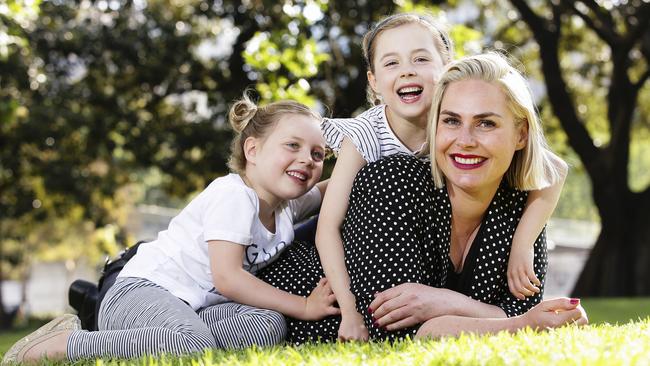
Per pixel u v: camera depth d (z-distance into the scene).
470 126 2.74
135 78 16.53
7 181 17.73
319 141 3.39
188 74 16.38
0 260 26.64
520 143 2.85
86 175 17.05
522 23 18.41
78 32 15.58
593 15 16.92
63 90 15.89
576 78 19.50
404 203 2.90
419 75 3.47
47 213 18.36
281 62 9.44
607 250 16.25
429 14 3.72
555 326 2.67
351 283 2.96
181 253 3.25
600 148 16.38
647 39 15.86
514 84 2.77
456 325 2.70
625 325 2.96
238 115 3.50
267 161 3.33
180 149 16.12
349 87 14.06
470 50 11.29
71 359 2.97
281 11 12.35
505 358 2.05
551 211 3.02
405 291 2.78
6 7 9.37
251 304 3.12
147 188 40.84
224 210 3.19
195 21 16.84
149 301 3.11
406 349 2.37
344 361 2.18
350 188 3.22
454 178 2.79
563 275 35.94
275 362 2.20
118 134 16.70
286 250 3.44
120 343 2.90
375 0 12.76
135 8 16.45
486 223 2.94
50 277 48.69
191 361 2.40
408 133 3.52
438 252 2.95
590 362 1.98
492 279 2.95
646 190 16.25
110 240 24.39
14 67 14.61
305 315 3.07
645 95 20.02
